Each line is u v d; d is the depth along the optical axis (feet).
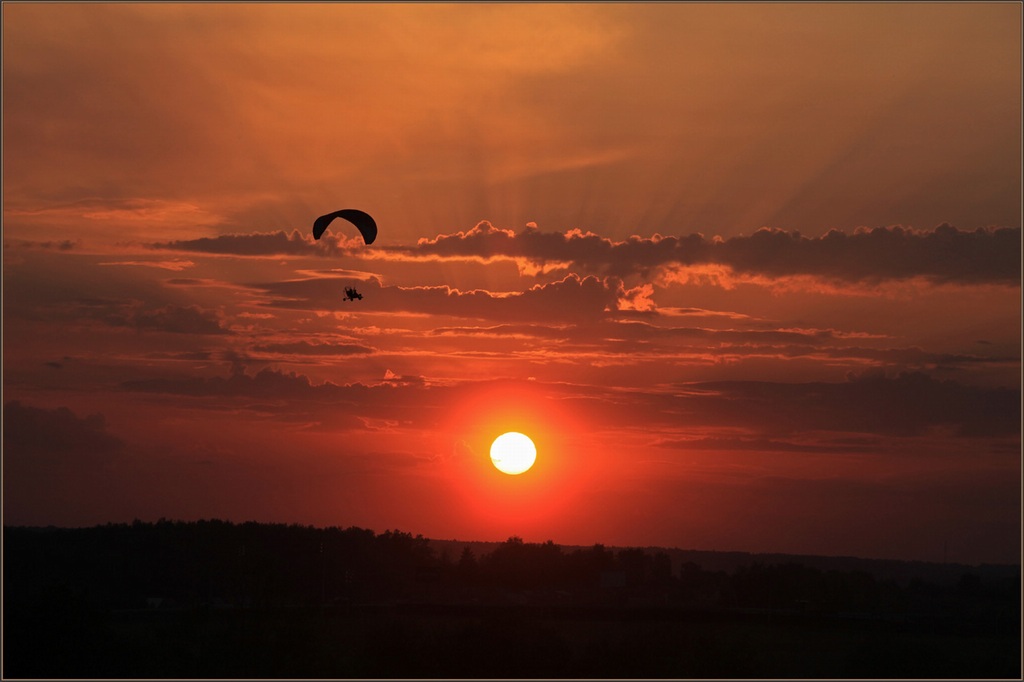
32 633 225.56
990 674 249.34
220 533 508.94
